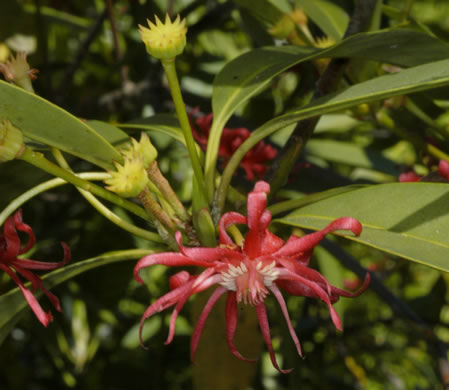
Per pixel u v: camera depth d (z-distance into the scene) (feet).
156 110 1.96
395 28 1.15
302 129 1.20
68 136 1.07
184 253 1.02
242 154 1.11
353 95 1.07
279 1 1.38
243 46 2.42
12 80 1.10
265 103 2.01
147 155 1.06
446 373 1.44
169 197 1.08
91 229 2.04
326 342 2.36
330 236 1.74
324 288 1.04
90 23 2.33
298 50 1.23
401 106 1.38
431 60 1.21
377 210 1.09
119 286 2.13
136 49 1.97
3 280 1.76
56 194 2.09
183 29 1.04
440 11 2.22
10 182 1.25
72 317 2.09
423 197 1.08
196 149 1.11
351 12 1.38
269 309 2.04
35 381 2.45
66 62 2.25
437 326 2.27
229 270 1.03
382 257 2.53
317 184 1.63
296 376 1.71
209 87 2.32
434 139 1.41
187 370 2.40
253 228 1.02
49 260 2.06
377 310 2.61
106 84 2.25
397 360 2.69
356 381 2.20
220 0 2.22
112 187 1.04
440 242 1.06
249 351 1.48
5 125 1.02
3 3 2.04
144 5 2.05
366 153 1.77
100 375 2.36
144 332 2.20
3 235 1.10
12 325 1.19
